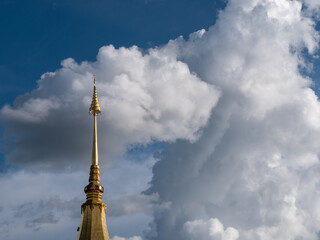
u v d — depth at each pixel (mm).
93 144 50625
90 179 48562
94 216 46188
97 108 53156
